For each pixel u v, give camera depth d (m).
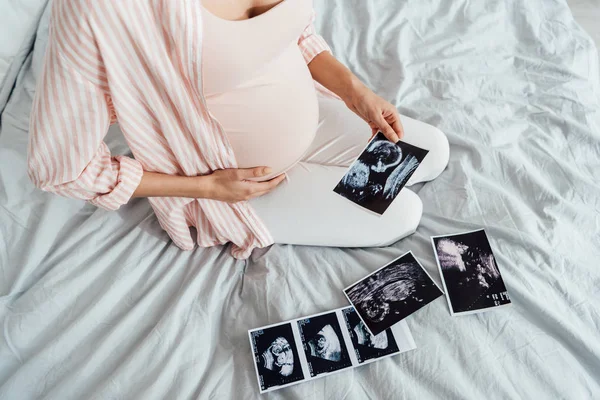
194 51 0.81
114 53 0.80
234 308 1.23
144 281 1.26
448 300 1.17
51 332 1.16
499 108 1.57
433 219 1.36
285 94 1.07
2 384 1.08
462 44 1.73
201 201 1.17
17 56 1.51
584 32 1.74
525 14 1.77
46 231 1.27
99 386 1.06
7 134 1.39
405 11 1.82
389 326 1.15
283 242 1.33
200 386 1.09
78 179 0.93
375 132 1.34
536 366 1.06
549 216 1.27
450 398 1.03
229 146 1.05
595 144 1.43
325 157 1.36
